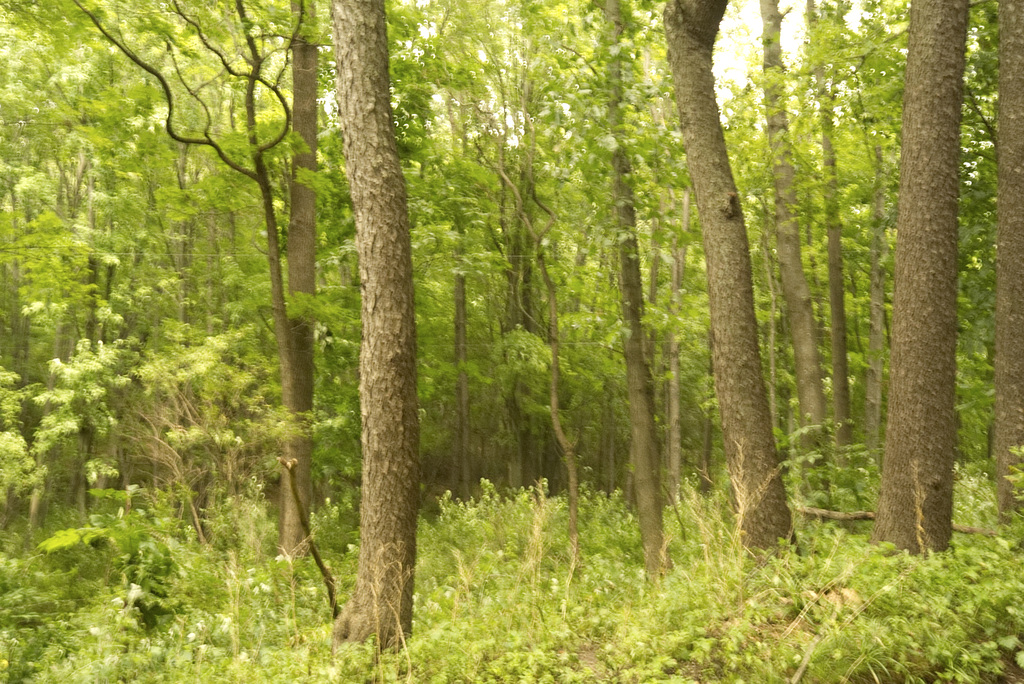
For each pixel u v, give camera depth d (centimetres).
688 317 1509
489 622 600
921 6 671
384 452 611
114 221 2211
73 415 2053
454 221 1551
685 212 1823
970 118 1073
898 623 460
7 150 2117
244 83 1295
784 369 1866
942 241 650
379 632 582
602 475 2788
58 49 1195
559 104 1084
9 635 718
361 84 632
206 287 2281
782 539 641
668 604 563
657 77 1289
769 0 1230
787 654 453
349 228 1436
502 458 2580
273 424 1146
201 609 796
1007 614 477
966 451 1931
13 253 1448
